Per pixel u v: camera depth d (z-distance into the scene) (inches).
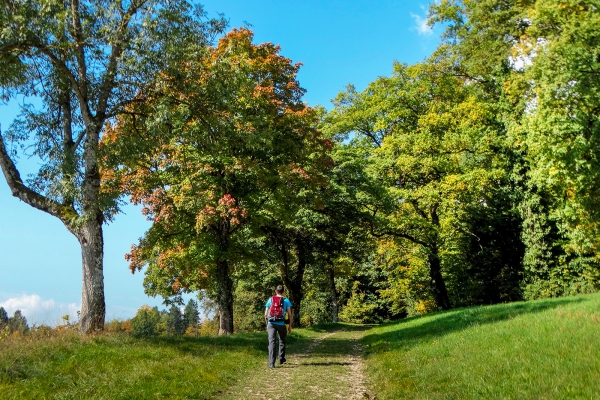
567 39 617.9
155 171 724.0
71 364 300.7
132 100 516.1
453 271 1237.1
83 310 438.3
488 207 1152.2
